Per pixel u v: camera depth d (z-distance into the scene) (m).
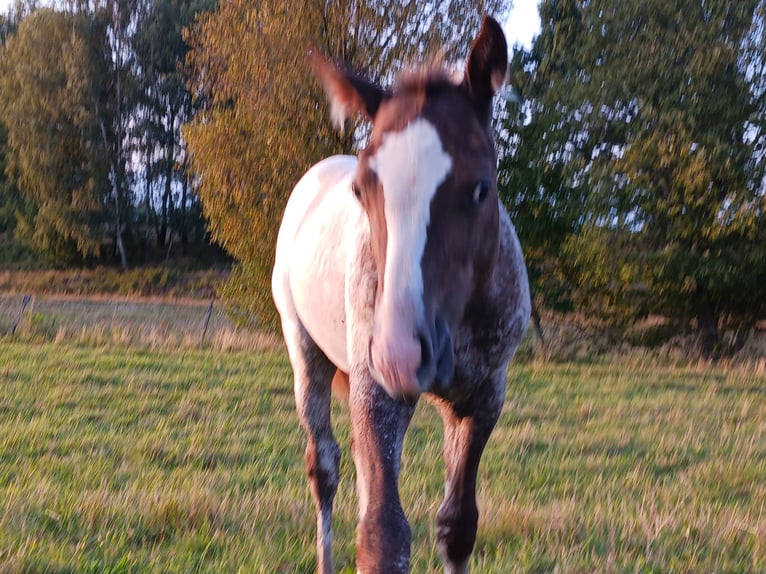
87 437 6.36
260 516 4.20
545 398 9.01
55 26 31.06
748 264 14.36
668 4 14.58
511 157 15.16
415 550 3.77
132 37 32.31
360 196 2.22
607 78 15.07
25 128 30.59
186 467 5.46
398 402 2.54
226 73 13.57
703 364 13.58
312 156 13.05
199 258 35.34
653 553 3.74
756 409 8.58
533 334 16.94
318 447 3.70
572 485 5.11
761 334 17.19
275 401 8.20
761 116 13.91
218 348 12.70
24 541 3.70
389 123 2.15
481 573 3.45
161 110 33.34
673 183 14.47
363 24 12.90
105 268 33.38
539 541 3.90
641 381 10.68
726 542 3.91
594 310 16.25
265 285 14.30
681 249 14.70
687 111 14.20
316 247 3.33
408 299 1.97
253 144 13.45
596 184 14.88
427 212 2.03
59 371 9.86
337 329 3.12
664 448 6.37
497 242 2.45
